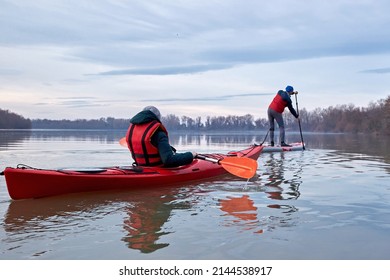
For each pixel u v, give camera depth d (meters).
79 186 4.52
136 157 5.35
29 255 2.60
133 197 4.41
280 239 2.90
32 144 15.74
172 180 5.29
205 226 3.23
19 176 4.07
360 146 14.42
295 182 5.48
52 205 3.99
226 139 25.66
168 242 2.84
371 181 5.53
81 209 3.82
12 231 3.09
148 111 5.18
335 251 2.67
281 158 9.16
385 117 35.91
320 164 7.79
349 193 4.63
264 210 3.78
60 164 7.74
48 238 2.92
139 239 2.91
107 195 4.51
